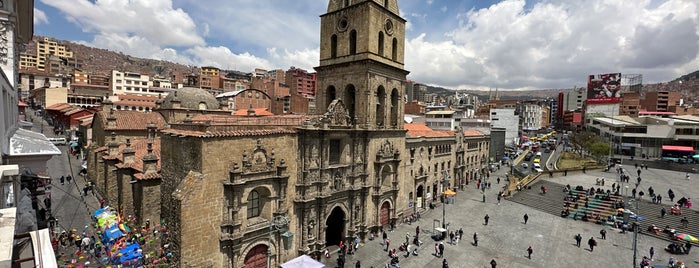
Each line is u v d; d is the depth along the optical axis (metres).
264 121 37.28
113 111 55.50
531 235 51.56
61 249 33.25
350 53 45.56
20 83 150.75
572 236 51.69
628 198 63.81
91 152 56.16
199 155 28.72
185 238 27.66
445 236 49.78
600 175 82.62
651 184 72.94
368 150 45.28
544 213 62.75
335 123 40.72
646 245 48.41
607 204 61.88
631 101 156.62
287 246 36.59
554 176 82.00
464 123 116.62
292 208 37.12
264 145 33.47
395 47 49.56
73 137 86.94
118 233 33.72
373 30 43.50
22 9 26.44
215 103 68.38
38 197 47.50
